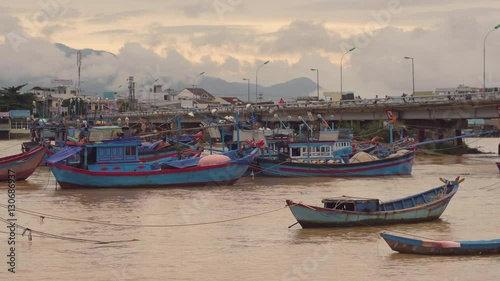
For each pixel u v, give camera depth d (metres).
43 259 31.45
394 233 36.75
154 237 36.56
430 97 95.31
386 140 110.00
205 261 31.12
